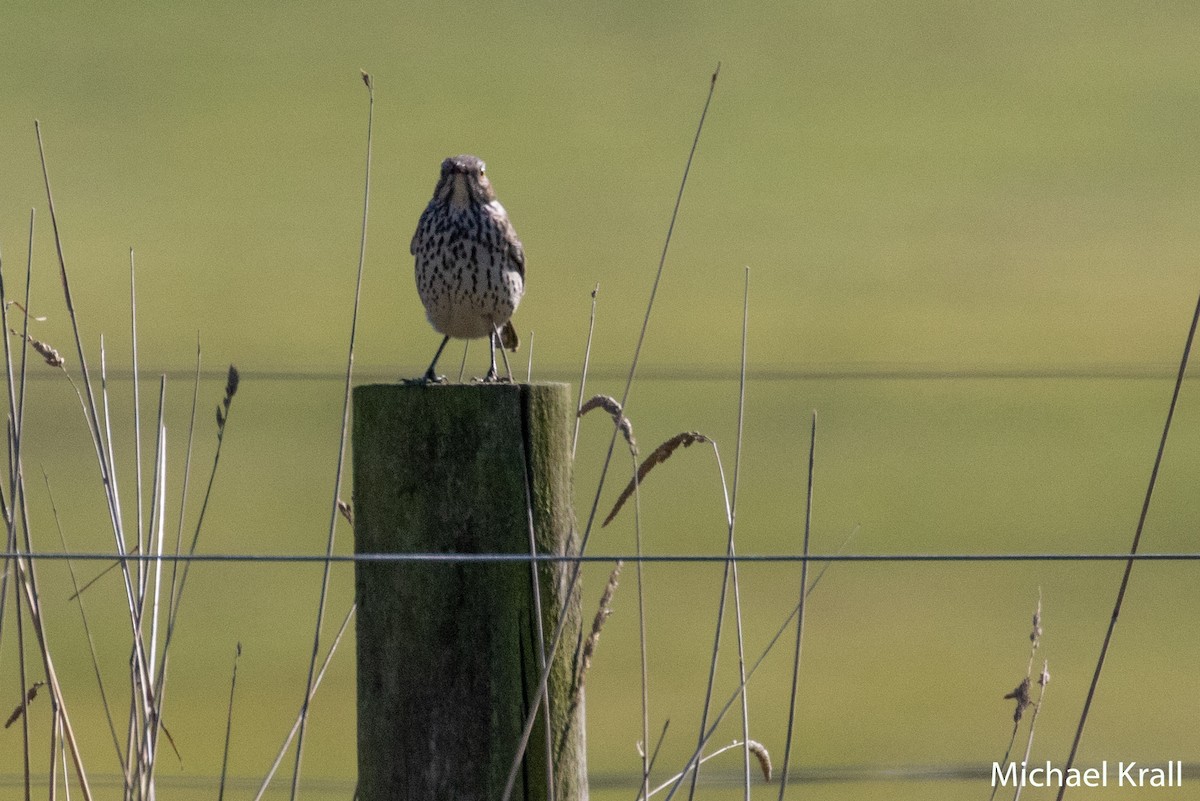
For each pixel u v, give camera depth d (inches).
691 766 226.8
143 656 234.1
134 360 246.5
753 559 209.6
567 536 215.6
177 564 239.0
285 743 228.1
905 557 211.3
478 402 209.3
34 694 233.8
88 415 242.7
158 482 245.4
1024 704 240.8
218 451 240.2
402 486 210.5
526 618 210.7
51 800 231.1
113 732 233.0
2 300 241.4
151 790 229.1
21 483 236.8
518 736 211.2
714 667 226.8
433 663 210.1
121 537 239.0
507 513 209.9
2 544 248.1
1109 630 223.0
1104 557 216.4
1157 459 220.2
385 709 213.2
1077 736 224.4
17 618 232.8
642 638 226.8
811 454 222.7
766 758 233.5
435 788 211.3
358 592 216.1
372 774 215.3
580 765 217.3
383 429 211.5
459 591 209.6
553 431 213.8
